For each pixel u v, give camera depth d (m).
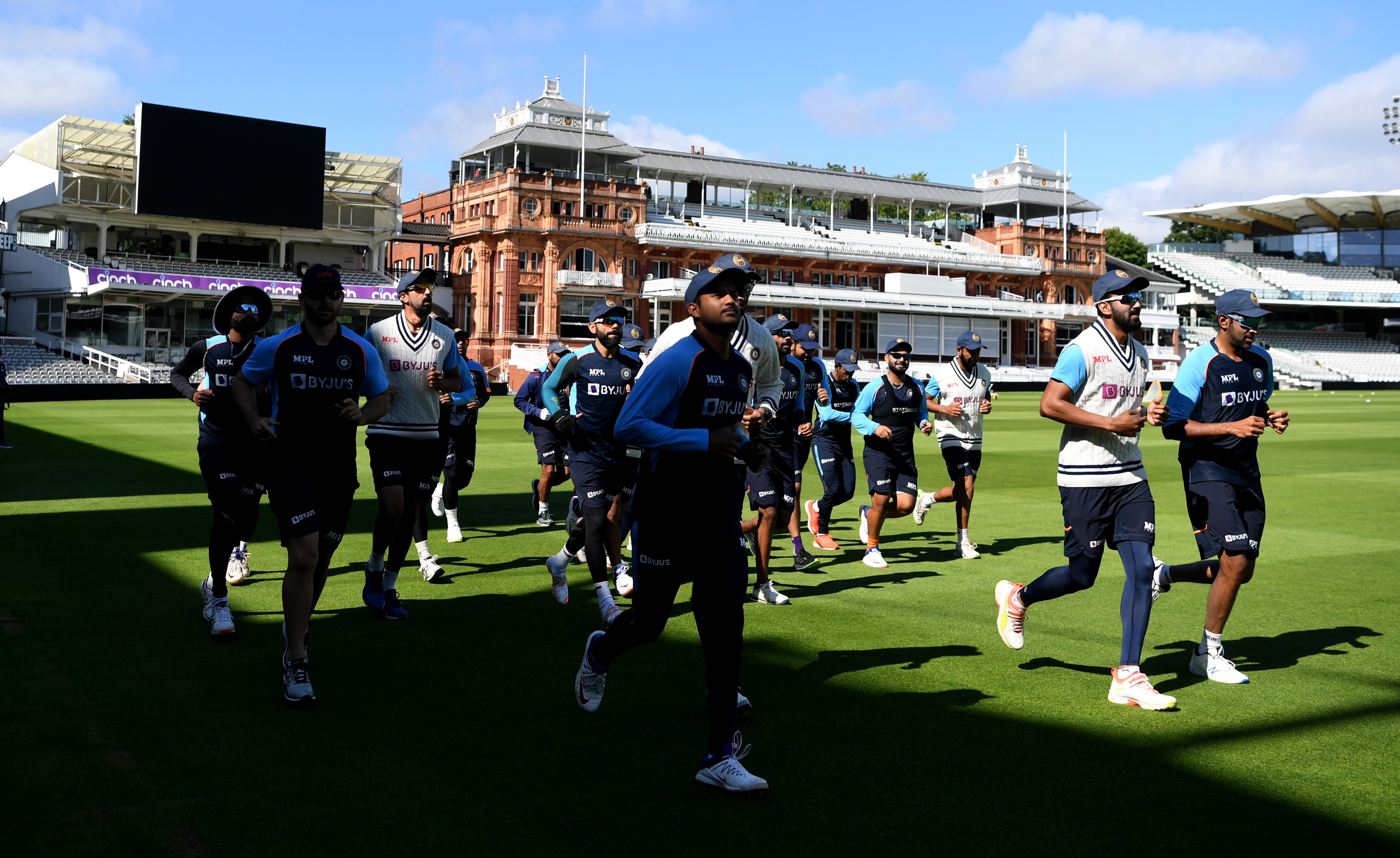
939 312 69.31
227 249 59.16
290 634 5.13
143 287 50.09
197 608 7.12
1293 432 28.88
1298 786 4.30
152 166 50.66
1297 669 6.12
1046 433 27.67
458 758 4.45
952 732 4.89
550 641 6.44
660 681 5.62
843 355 9.85
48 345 52.25
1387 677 5.95
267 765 4.32
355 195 60.47
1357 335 87.00
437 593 7.93
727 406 4.52
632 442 4.41
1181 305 86.75
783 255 67.75
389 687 5.43
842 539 11.23
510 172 60.03
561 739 4.70
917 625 7.12
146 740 4.58
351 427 5.59
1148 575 5.41
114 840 3.63
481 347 61.62
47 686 5.31
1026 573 9.16
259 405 5.48
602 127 66.44
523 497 13.99
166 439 21.52
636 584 4.62
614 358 7.26
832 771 4.38
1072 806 4.06
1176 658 6.35
